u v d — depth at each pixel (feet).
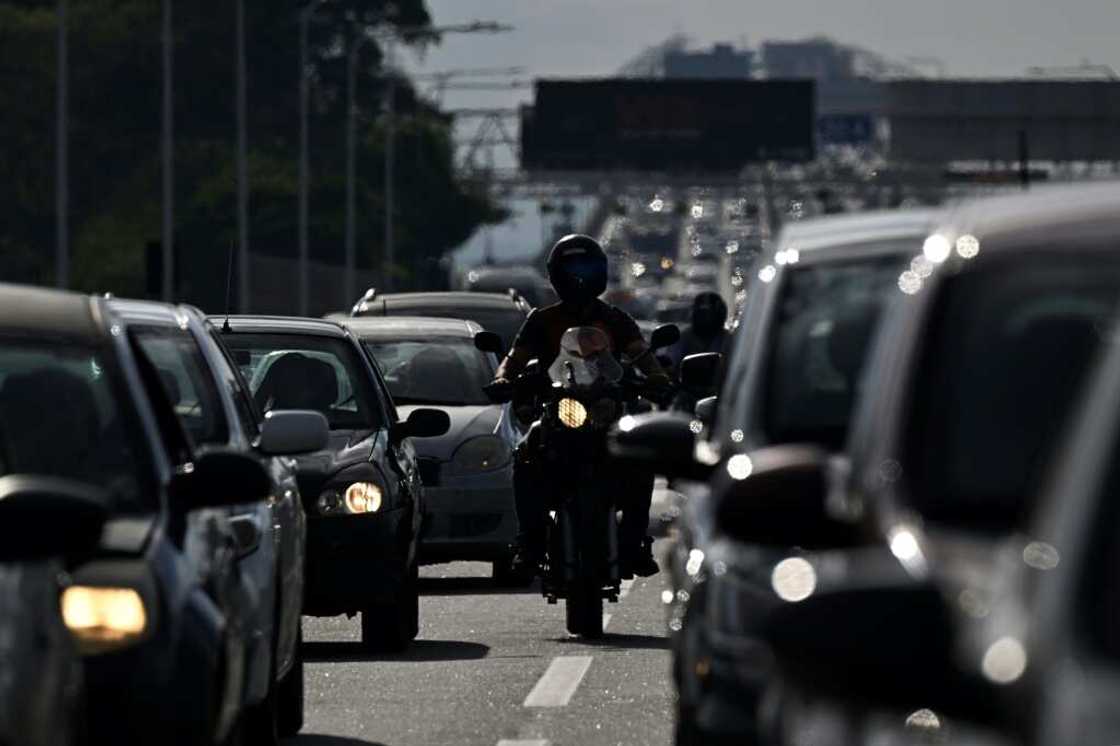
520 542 113.09
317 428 75.61
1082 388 38.06
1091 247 39.17
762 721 33.96
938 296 41.88
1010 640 26.43
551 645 109.70
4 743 41.34
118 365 60.08
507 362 112.27
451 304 203.31
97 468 57.57
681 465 58.75
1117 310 38.14
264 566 68.13
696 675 51.08
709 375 98.89
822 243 60.13
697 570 53.26
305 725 84.48
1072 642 26.32
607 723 83.92
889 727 27.32
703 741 48.88
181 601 53.06
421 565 164.35
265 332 118.93
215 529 59.82
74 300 62.49
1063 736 25.30
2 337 60.13
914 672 26.40
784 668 27.76
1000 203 42.22
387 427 114.93
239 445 73.82
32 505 42.78
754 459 54.13
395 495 107.76
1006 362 40.93
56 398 58.80
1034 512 29.37
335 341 119.34
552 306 112.57
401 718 85.97
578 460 110.11
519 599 136.77
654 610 126.93
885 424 41.19
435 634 116.26
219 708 54.65
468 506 142.72
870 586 27.20
